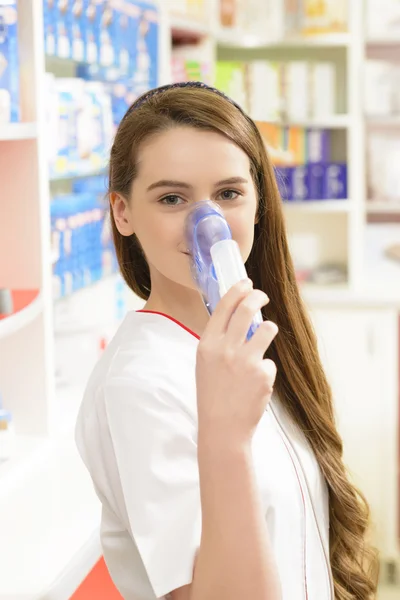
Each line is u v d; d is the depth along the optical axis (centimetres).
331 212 419
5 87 194
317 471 123
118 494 103
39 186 212
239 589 86
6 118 192
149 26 311
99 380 110
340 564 130
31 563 153
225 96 111
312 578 115
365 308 389
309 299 389
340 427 396
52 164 239
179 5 333
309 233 423
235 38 377
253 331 88
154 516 95
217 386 85
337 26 382
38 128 209
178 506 95
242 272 94
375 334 390
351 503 127
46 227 216
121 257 126
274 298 129
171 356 107
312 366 129
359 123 388
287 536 110
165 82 326
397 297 386
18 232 214
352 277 393
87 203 277
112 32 283
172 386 102
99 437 104
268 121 387
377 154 409
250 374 84
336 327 392
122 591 111
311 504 115
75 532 166
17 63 199
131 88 301
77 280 269
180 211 104
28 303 198
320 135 395
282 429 121
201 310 116
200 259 99
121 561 110
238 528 86
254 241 128
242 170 105
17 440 217
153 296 117
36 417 220
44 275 215
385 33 383
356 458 397
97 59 271
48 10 240
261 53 413
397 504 402
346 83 407
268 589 86
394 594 381
